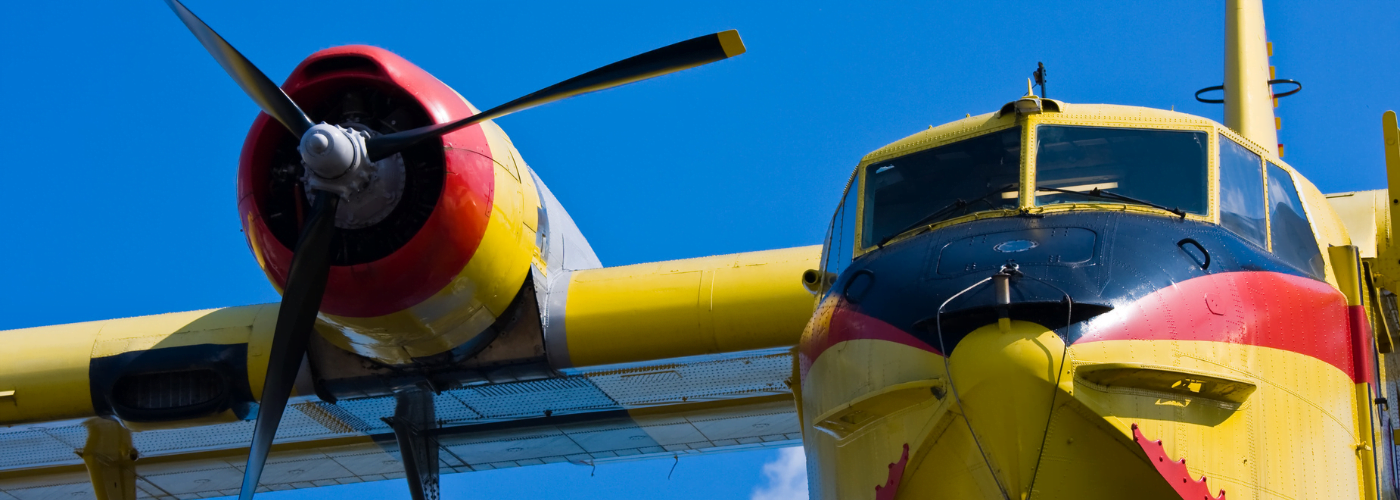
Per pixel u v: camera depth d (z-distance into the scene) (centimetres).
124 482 2322
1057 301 1046
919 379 1078
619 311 1917
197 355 1989
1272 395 1102
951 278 1127
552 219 1998
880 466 1138
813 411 1268
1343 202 1670
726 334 1900
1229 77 2241
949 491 1080
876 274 1227
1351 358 1254
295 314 1686
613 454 2422
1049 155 1345
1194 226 1220
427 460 2209
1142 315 1062
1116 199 1274
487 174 1770
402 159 1742
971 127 1416
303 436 2234
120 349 2012
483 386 2014
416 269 1722
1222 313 1100
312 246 1683
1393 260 1497
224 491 2562
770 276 1919
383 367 1948
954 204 1328
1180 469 1024
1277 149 2195
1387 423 1392
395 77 1752
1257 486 1066
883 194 1412
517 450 2366
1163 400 1038
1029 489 1018
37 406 2012
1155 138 1342
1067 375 1016
